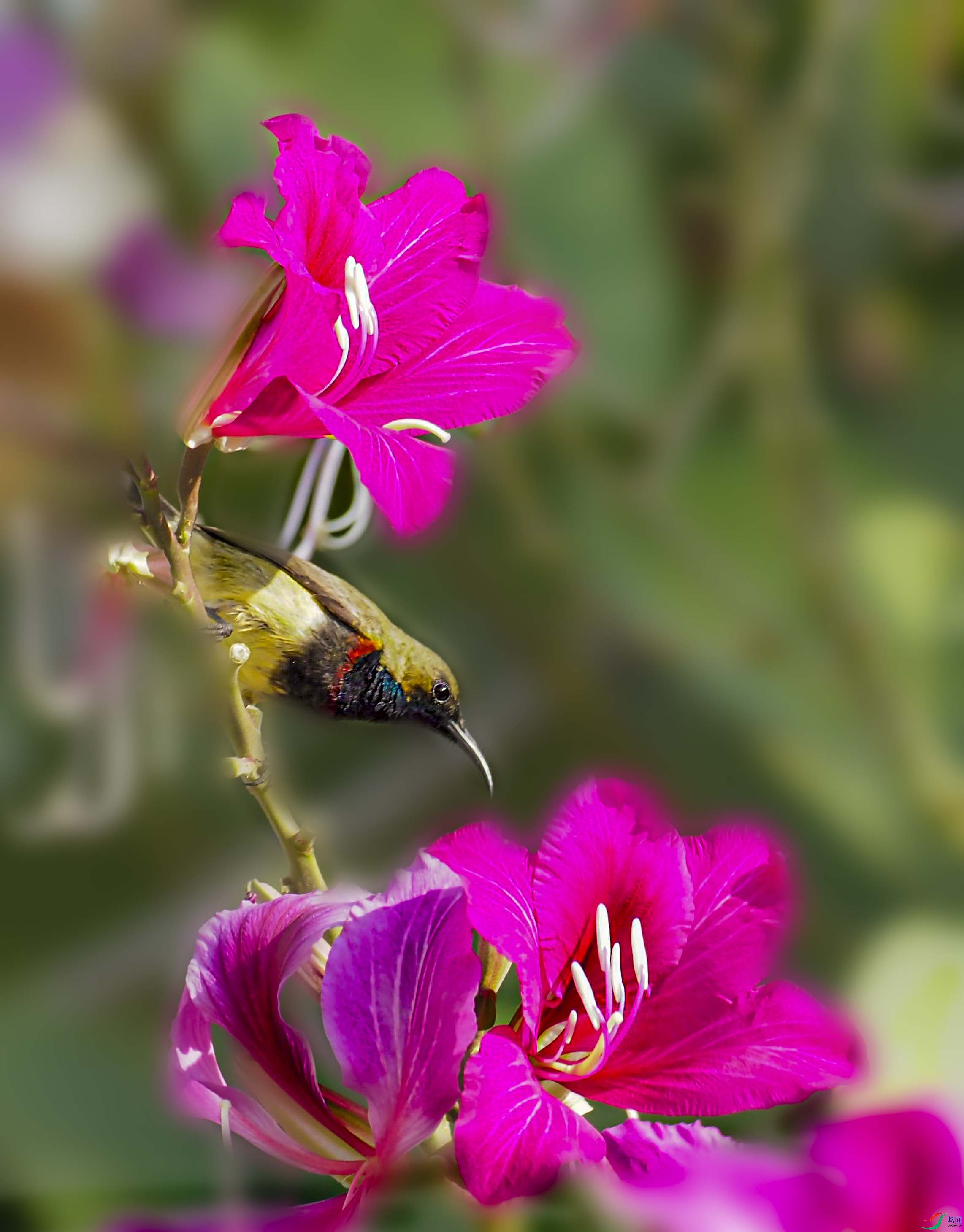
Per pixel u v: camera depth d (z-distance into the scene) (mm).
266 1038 1433
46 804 1679
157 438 1575
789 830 1960
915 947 1761
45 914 1746
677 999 1447
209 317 1540
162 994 1743
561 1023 1452
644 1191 1398
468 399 1473
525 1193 1392
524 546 2035
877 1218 1399
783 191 2023
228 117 1771
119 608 1492
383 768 1952
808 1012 1443
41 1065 1703
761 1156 1407
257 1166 1445
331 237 1455
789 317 2033
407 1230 1456
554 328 1482
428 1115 1406
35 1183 1640
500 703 2035
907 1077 1681
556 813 1459
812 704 2023
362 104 1950
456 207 1479
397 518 1424
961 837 1916
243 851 1763
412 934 1415
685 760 2027
